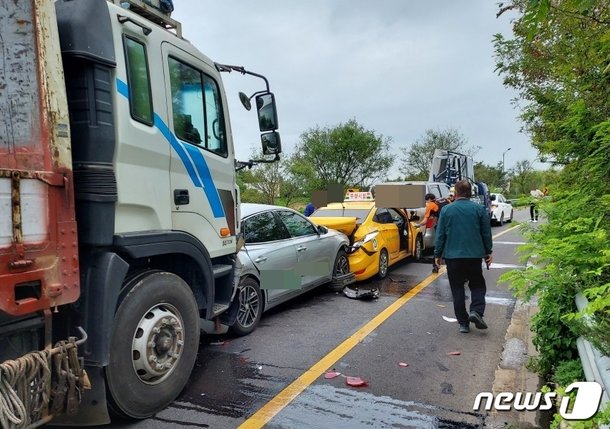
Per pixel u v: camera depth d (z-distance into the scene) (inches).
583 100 136.0
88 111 119.1
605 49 125.0
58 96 107.0
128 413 130.2
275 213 266.7
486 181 1772.9
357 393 156.7
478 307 223.8
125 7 144.5
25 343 102.9
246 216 242.7
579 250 115.3
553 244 123.8
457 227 222.8
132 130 132.0
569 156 146.3
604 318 98.3
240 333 218.7
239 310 214.7
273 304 247.8
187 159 158.6
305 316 254.7
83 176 118.6
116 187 125.0
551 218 149.6
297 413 142.5
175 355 144.0
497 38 208.5
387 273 379.2
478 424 135.1
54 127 105.3
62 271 106.0
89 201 119.1
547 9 81.4
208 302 164.6
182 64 161.2
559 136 153.8
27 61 101.1
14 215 95.1
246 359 189.5
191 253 154.2
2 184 92.9
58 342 108.6
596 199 122.9
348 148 1286.9
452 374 173.0
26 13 101.6
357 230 354.6
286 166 882.8
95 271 121.0
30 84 101.3
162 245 140.7
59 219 105.7
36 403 99.6
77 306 119.1
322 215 390.0
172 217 149.7
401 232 412.5
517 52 210.1
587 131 133.2
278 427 134.0
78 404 110.4
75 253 109.8
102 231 120.4
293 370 177.5
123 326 126.6
